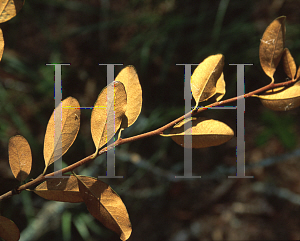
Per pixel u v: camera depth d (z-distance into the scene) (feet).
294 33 5.35
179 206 5.47
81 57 5.68
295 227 5.14
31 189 1.26
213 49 5.30
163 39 5.58
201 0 5.58
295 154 4.77
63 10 5.91
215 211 5.43
